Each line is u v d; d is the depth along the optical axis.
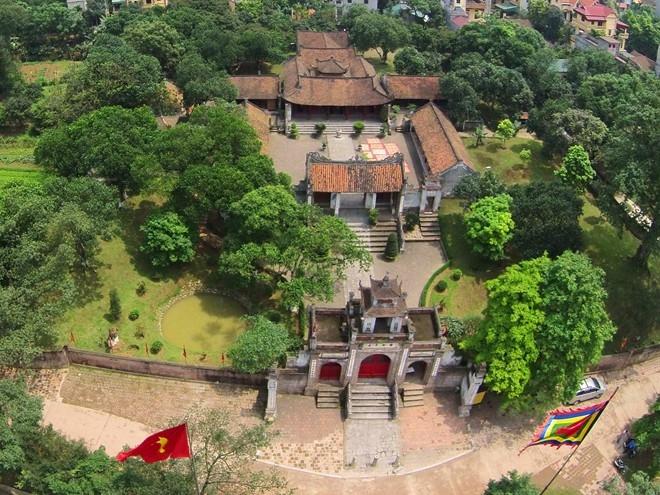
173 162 64.19
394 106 100.88
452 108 97.56
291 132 94.06
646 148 63.12
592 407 42.41
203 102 92.38
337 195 73.50
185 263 67.06
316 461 50.50
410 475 50.34
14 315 48.84
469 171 77.94
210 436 42.78
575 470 52.12
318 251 58.84
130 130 68.25
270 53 113.31
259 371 53.78
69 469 42.12
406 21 149.25
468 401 54.53
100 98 86.88
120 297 61.69
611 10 159.75
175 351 57.44
